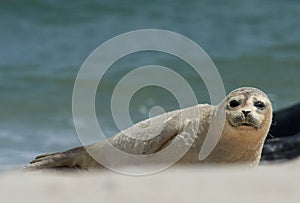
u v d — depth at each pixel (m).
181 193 23.25
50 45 94.31
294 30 99.31
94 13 108.06
